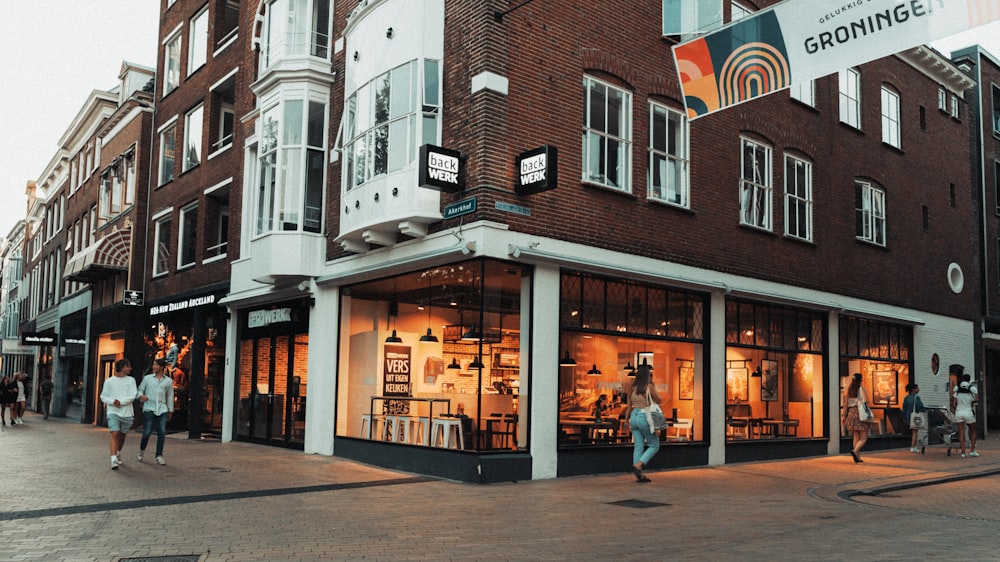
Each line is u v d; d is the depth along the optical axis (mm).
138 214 25297
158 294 23797
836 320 18359
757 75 9328
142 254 25141
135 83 29625
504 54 12336
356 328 14875
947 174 23156
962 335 23016
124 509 8977
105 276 27031
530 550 7168
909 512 10031
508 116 12266
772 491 11617
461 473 11820
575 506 9758
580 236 13023
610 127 13875
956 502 11094
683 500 10477
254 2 19031
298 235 15547
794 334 17297
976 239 25312
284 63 16062
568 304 12883
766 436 16266
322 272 15648
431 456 12430
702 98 9836
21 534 7609
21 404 27297
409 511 9164
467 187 12148
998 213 26891
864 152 19891
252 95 18750
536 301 12328
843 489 11961
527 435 12188
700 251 15148
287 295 16484
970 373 23047
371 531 7926
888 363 20094
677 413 14578
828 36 8734
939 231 22500
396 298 13836
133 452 15055
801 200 17891
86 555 6762
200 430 20016
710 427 14977
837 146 19016
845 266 18797
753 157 16750
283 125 15961
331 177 15758
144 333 24234
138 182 25391
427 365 12922
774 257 16844
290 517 8625
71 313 32156
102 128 29578
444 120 12859
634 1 14461
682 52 10039
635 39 14391
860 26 8484
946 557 7020
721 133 15977
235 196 19391
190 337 21859
